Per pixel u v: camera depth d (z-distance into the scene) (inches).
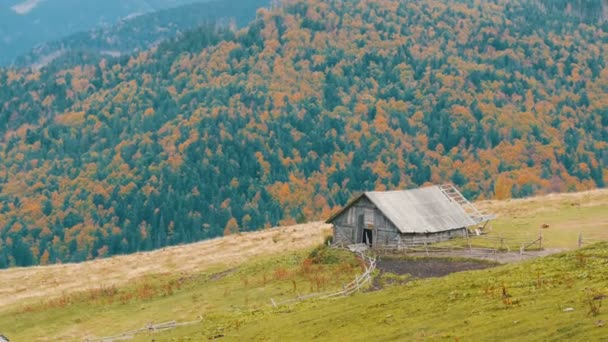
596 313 1092.5
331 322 1555.1
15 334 2361.0
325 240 3161.9
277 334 1578.5
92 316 2466.8
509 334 1125.7
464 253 2620.6
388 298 1646.2
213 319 2025.1
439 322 1322.6
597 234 2751.0
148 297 2684.5
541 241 2645.2
